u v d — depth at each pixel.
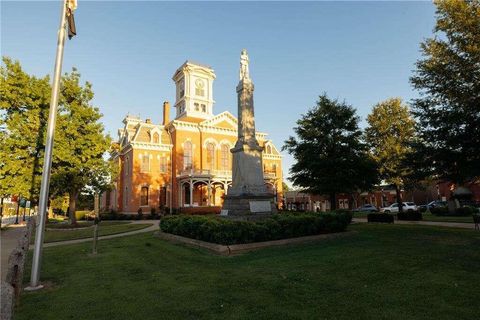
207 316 5.34
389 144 35.69
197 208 39.25
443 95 16.33
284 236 12.70
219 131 47.50
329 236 13.73
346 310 5.37
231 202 16.02
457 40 16.38
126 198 44.34
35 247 7.74
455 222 22.83
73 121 26.58
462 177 15.60
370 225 20.53
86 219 42.72
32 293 7.11
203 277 7.82
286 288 6.64
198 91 53.03
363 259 9.05
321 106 23.56
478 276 7.15
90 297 6.62
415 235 14.30
